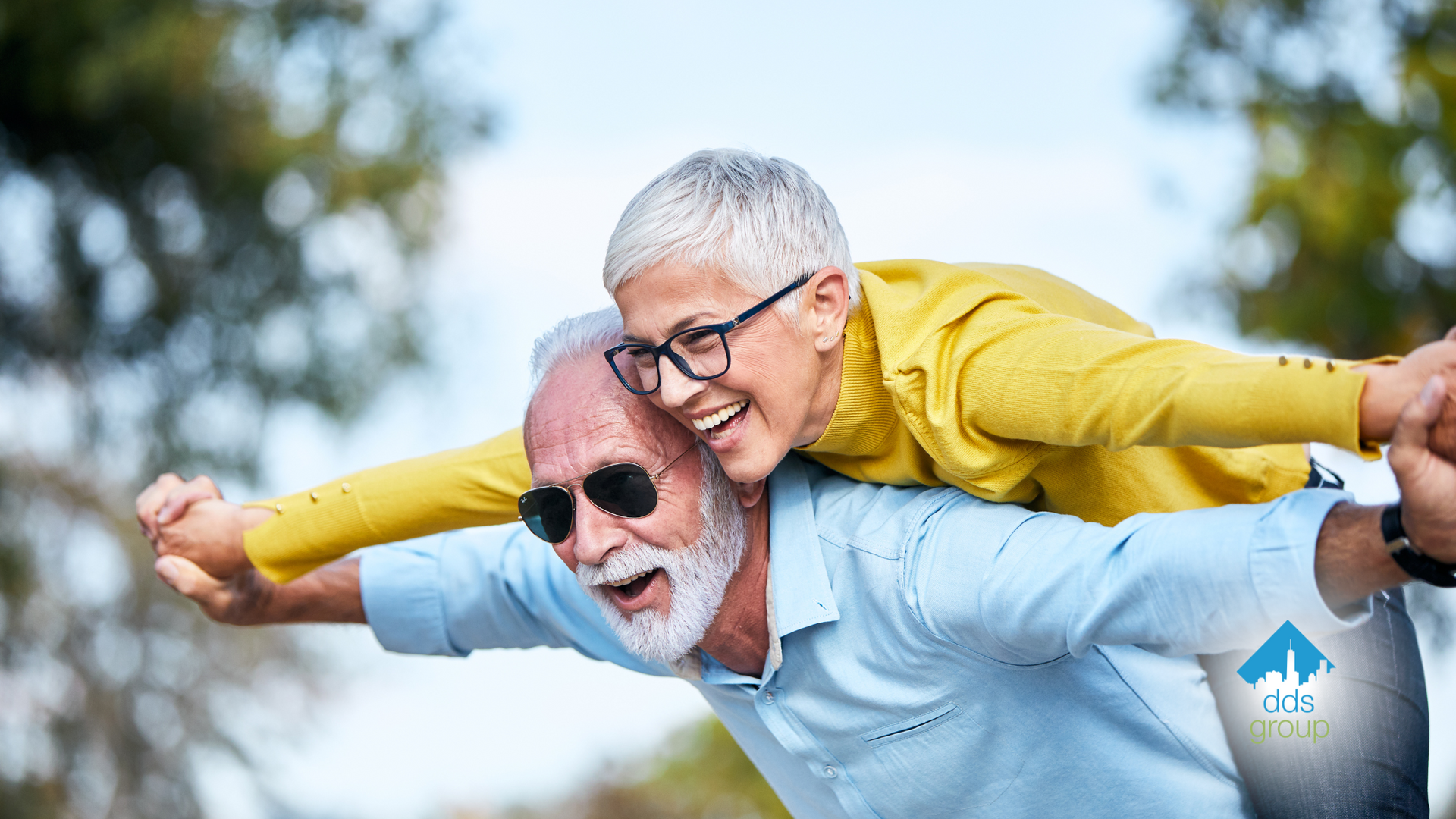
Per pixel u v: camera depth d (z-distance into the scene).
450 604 2.70
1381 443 1.41
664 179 1.86
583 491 2.06
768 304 1.81
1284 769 2.11
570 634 2.60
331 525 2.42
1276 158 7.80
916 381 1.82
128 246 9.05
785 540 2.11
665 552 2.06
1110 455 1.92
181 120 8.89
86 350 8.97
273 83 9.34
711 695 2.39
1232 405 1.49
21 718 8.98
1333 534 1.51
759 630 2.19
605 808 19.91
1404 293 7.95
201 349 9.22
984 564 1.88
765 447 1.87
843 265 1.90
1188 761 2.09
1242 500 2.01
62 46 8.22
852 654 2.08
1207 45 8.23
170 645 9.51
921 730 2.07
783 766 2.40
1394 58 7.95
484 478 2.32
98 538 9.14
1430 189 7.79
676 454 2.06
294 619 2.73
